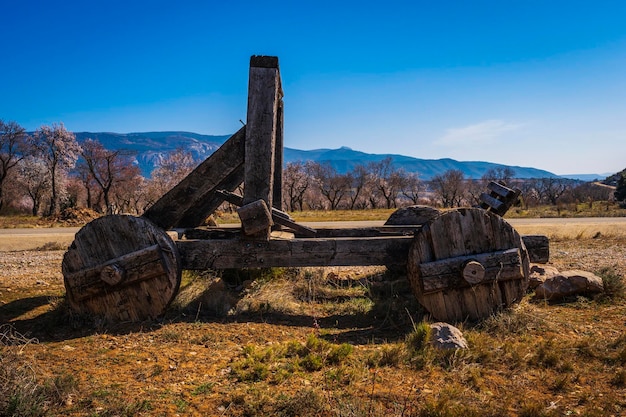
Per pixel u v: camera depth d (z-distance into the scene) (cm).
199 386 402
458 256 597
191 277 852
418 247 597
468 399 376
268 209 625
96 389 392
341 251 632
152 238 607
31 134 6962
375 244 632
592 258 1105
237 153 660
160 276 605
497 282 599
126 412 351
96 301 609
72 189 8106
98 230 609
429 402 357
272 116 627
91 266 607
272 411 355
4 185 7325
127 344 520
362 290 786
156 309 609
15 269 1052
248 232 614
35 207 7262
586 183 11369
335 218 3712
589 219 2952
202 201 798
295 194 8719
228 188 802
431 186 10831
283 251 632
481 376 427
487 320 574
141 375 425
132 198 8200
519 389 400
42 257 1302
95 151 7225
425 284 583
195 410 358
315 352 474
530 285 753
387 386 401
